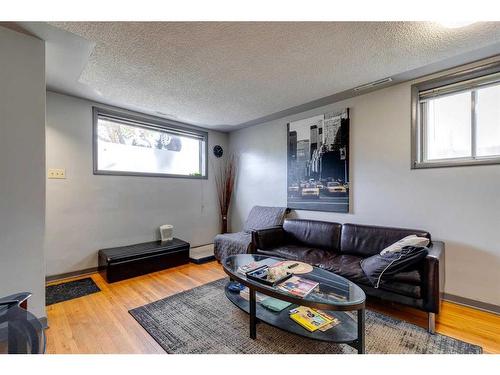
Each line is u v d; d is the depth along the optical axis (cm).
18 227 174
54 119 285
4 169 169
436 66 223
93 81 252
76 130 300
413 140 252
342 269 220
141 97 297
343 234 278
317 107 333
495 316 201
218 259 352
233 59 206
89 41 183
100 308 219
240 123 419
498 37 177
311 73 233
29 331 94
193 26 163
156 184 378
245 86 263
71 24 162
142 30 168
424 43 184
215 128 454
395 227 261
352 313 207
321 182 330
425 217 244
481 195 213
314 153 338
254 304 171
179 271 321
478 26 163
